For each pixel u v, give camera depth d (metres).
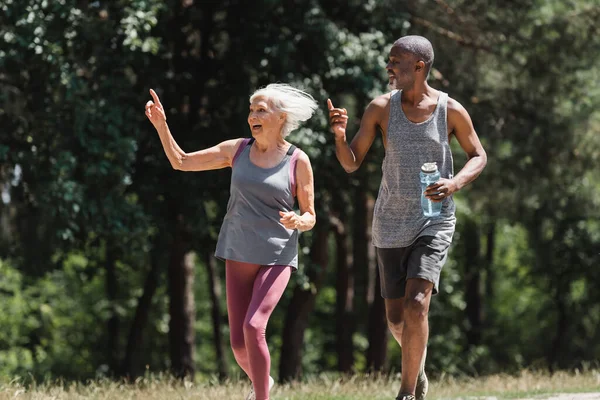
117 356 40.47
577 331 42.66
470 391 13.35
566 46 23.39
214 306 34.56
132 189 21.52
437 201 7.68
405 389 7.91
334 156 21.39
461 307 42.44
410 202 8.12
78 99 18.88
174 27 22.56
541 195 24.84
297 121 7.78
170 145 7.86
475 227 39.38
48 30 18.34
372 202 31.56
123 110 19.95
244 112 21.25
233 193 7.80
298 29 20.89
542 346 46.56
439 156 8.12
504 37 23.64
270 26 21.28
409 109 8.15
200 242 22.69
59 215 19.28
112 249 22.48
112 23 19.28
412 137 8.09
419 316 7.84
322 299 45.44
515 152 23.98
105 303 41.34
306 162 7.79
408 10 22.94
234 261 7.78
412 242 8.16
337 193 24.19
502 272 49.81
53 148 19.00
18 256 24.19
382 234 8.26
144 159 21.73
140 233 20.17
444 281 40.97
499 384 13.96
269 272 7.71
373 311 28.67
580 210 26.94
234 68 21.70
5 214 24.66
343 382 14.27
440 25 23.59
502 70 23.70
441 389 13.68
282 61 20.58
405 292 8.07
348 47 20.78
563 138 23.72
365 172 22.28
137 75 21.77
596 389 12.27
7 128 19.03
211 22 22.64
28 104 19.02
